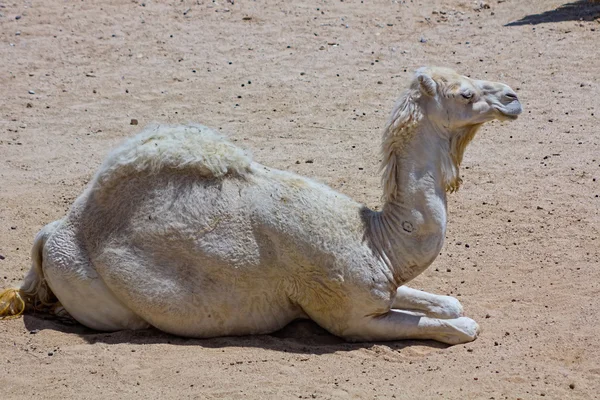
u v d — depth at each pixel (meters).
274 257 27.48
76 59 68.50
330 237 27.27
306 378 25.34
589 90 59.94
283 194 27.72
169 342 27.92
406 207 27.58
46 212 40.88
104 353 26.86
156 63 67.94
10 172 47.12
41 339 28.14
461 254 36.28
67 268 28.19
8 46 70.44
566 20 75.00
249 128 54.44
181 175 27.80
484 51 69.06
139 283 27.69
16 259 35.56
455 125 27.28
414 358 27.19
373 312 27.83
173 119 56.41
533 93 59.81
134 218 27.84
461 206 41.47
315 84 62.97
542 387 24.78
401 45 71.44
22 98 60.47
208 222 27.44
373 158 48.84
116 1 81.38
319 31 74.88
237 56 69.44
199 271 27.66
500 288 32.94
